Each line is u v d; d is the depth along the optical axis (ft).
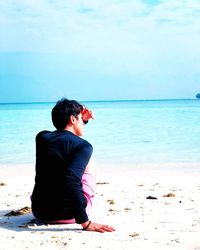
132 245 11.91
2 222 15.19
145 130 86.74
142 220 15.20
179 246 11.78
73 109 14.55
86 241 12.34
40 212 14.42
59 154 13.82
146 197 20.90
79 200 13.42
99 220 15.24
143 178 30.25
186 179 29.30
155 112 203.00
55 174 13.92
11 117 172.65
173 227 14.06
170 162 40.45
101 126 102.78
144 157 44.73
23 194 22.58
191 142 61.26
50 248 11.73
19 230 13.84
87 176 14.25
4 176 32.45
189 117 144.36
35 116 179.63
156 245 11.89
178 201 19.44
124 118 146.30
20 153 50.03
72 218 14.38
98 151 51.29
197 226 14.15
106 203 19.13
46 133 14.47
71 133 14.30
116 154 47.85
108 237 12.76
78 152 13.69
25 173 34.27
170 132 80.64
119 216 15.94
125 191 23.41
